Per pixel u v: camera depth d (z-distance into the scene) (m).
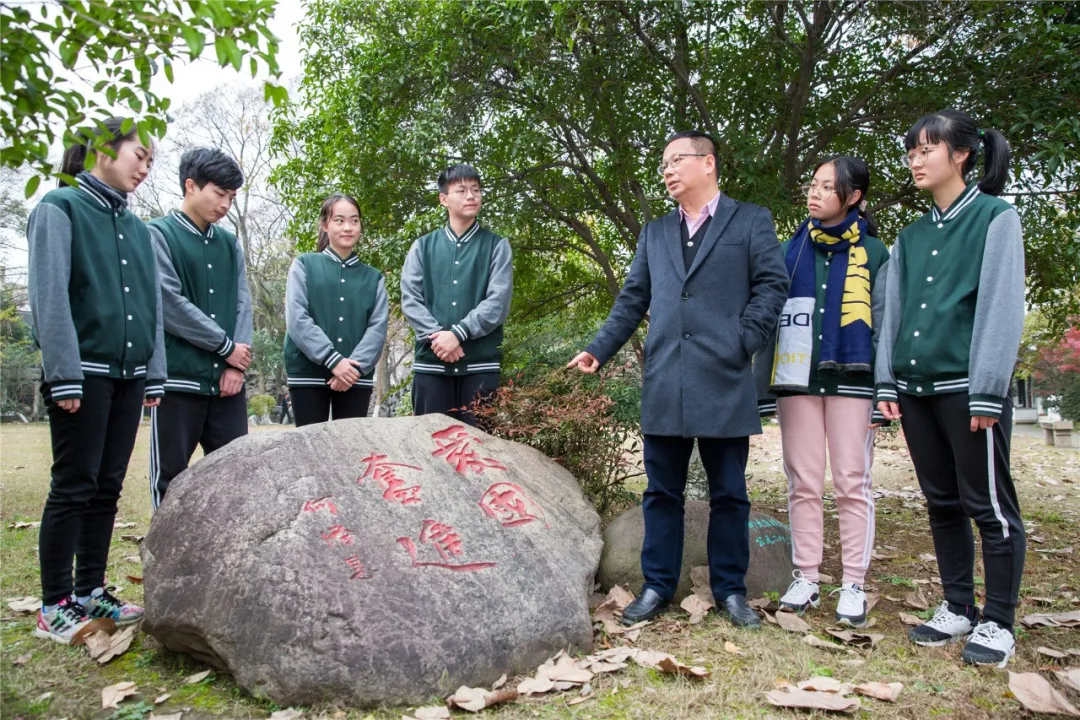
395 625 2.32
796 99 4.86
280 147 5.43
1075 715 2.16
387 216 5.17
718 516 3.03
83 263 2.77
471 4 4.21
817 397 3.13
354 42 4.89
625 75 4.70
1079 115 4.19
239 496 2.59
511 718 2.16
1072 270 5.17
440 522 2.72
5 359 19.14
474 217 4.12
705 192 3.16
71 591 2.83
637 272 3.34
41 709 2.21
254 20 1.89
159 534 2.58
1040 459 9.07
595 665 2.46
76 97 1.96
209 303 3.45
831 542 4.41
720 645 2.71
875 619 3.04
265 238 21.55
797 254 3.24
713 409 2.94
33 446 10.08
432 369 3.91
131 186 2.95
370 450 2.91
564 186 5.31
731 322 3.01
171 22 1.83
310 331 3.88
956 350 2.69
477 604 2.48
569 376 3.93
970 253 2.71
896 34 4.70
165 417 3.30
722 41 4.95
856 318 3.04
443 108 4.58
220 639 2.34
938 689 2.35
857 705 2.18
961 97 4.64
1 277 17.56
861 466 3.05
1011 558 2.62
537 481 3.22
